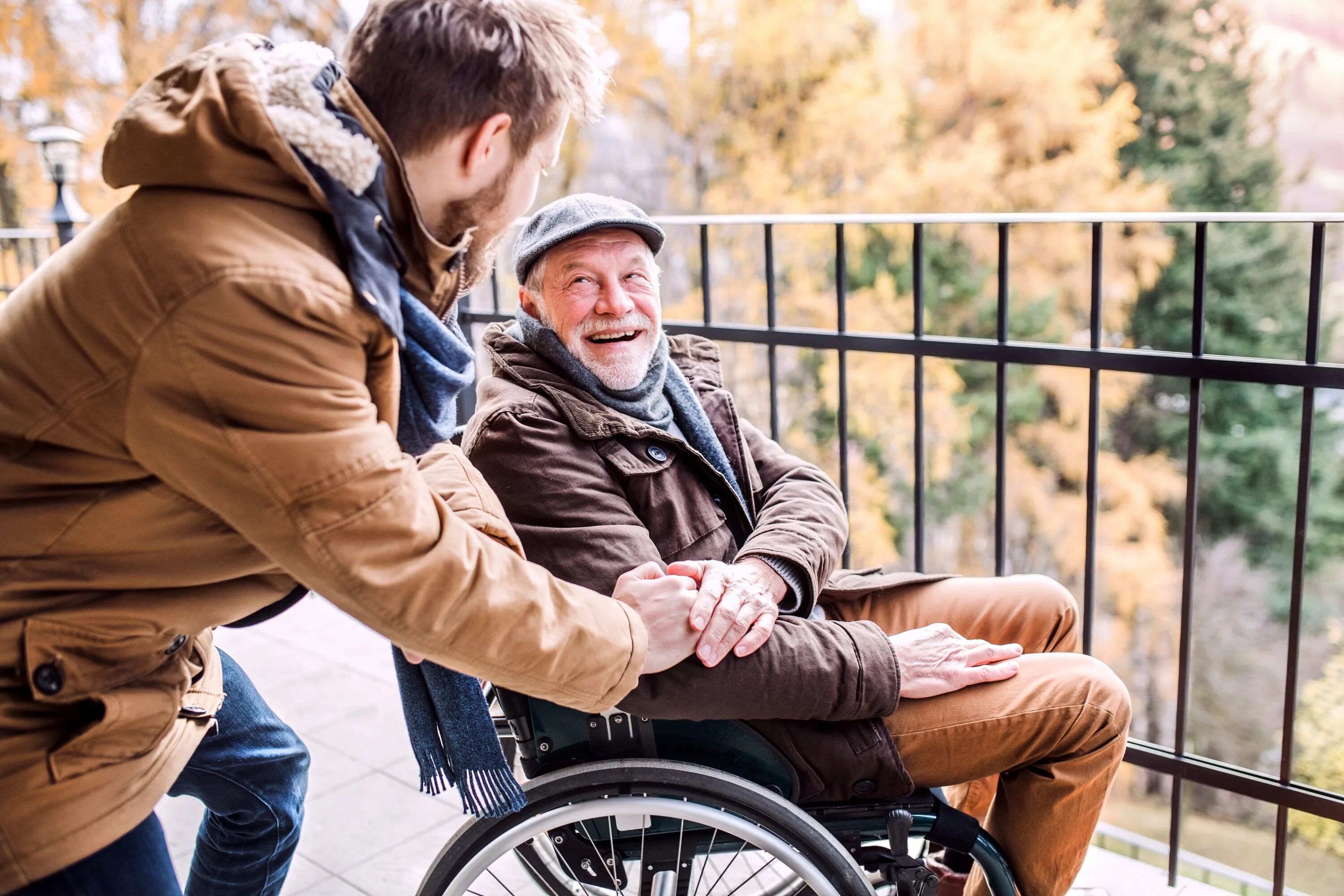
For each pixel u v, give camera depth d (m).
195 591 1.12
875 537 9.70
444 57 1.07
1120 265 9.27
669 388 1.87
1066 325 9.50
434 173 1.12
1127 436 10.00
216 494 1.01
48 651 1.04
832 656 1.54
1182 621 2.08
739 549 1.83
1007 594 1.87
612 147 10.05
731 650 1.50
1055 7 9.02
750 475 1.90
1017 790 1.65
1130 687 10.23
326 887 2.09
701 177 9.94
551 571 1.58
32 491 1.04
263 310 0.97
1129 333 9.97
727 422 1.93
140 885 1.14
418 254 1.12
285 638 3.11
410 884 2.10
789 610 1.71
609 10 9.38
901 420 9.61
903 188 9.36
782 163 9.63
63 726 1.08
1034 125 9.16
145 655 1.12
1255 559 9.80
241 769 1.50
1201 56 9.93
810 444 9.82
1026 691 1.58
